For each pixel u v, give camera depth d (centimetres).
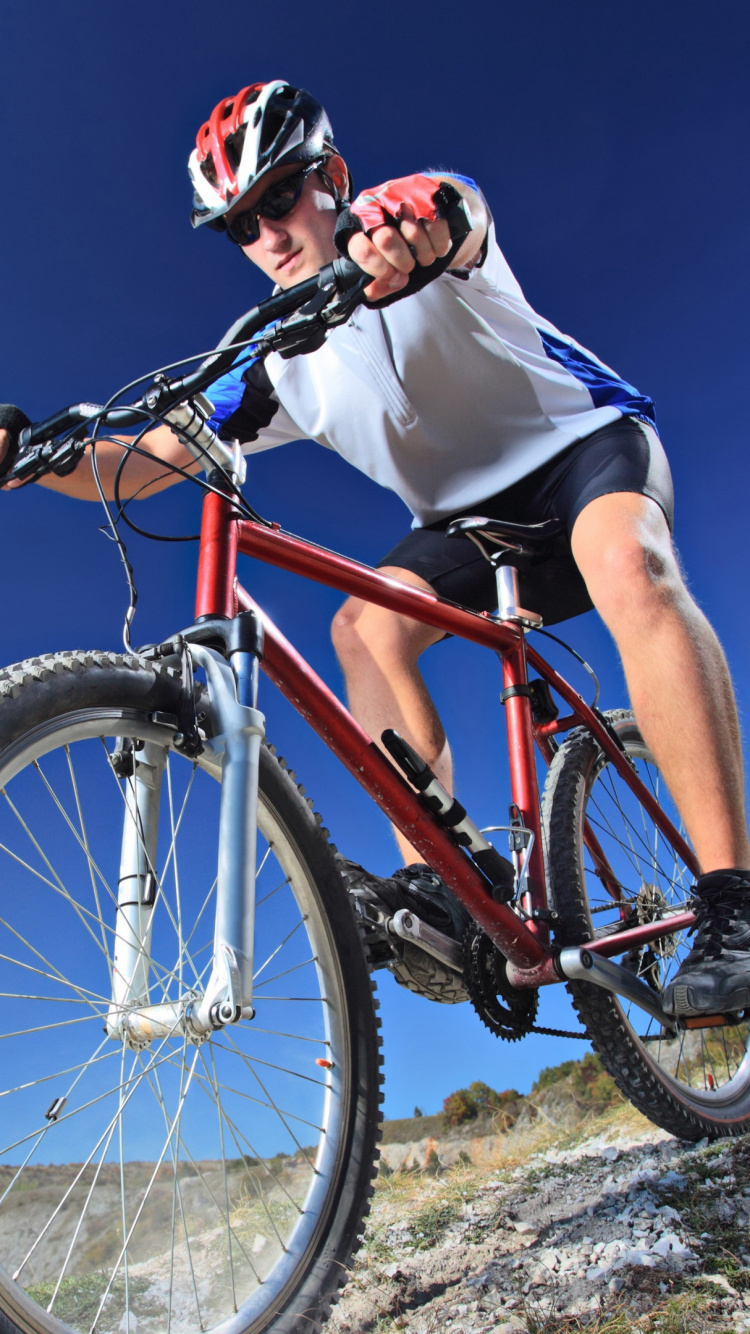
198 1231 121
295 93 175
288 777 137
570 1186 186
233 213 179
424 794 148
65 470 126
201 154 176
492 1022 170
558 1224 163
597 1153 209
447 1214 184
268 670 134
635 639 162
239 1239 116
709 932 150
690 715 157
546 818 197
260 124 169
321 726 140
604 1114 256
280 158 169
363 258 100
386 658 205
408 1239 173
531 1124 280
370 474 214
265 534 139
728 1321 115
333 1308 144
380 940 152
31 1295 98
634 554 165
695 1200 158
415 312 184
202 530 128
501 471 194
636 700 163
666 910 203
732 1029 225
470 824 152
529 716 181
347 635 211
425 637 209
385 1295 146
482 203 142
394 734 145
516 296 199
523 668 183
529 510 199
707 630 166
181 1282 114
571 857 189
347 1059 133
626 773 214
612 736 212
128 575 120
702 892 154
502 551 187
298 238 180
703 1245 140
